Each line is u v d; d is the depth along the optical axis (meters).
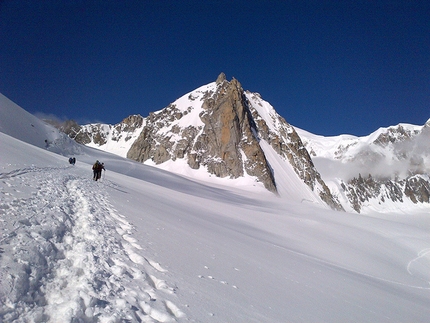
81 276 4.55
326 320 6.21
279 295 7.05
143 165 81.25
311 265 13.83
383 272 22.20
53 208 7.68
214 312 4.73
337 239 31.14
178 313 4.27
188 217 16.81
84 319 3.50
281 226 30.23
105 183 21.11
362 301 9.51
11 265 4.00
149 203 17.17
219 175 116.81
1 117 60.03
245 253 11.18
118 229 8.21
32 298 3.64
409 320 8.80
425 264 29.97
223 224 19.62
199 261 7.67
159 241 8.32
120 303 4.02
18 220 5.78
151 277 5.46
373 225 44.56
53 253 4.99
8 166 12.61
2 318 3.04
